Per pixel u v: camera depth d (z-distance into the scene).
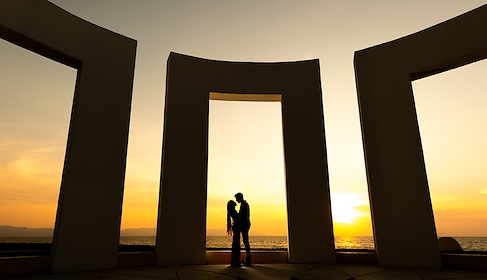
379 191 5.88
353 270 4.89
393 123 6.10
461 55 5.71
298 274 4.46
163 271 4.67
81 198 4.92
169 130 6.11
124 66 6.03
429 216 5.38
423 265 5.23
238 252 5.36
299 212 6.06
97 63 5.67
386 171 5.92
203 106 6.55
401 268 5.12
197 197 5.96
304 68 7.03
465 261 5.02
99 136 5.36
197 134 6.32
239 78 6.90
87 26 5.71
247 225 5.50
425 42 6.19
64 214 4.69
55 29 5.24
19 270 4.17
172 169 5.91
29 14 4.96
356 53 6.88
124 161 5.54
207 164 6.22
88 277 4.07
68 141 5.12
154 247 5.99
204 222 5.86
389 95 6.28
